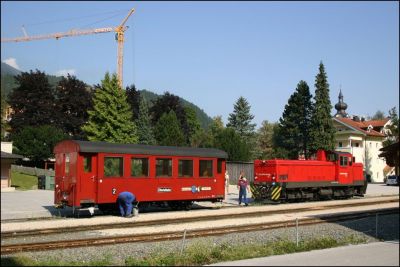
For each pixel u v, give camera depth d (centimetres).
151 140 6831
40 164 6231
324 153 3578
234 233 1738
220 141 6731
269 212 2481
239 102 10312
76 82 6944
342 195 3641
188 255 1269
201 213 2405
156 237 1555
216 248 1348
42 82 6675
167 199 2448
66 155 2234
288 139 7575
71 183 2180
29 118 6525
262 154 9762
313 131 6800
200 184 2617
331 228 1939
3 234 1537
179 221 2041
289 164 3181
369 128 8056
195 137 8131
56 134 6053
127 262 1190
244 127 10212
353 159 3716
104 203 2219
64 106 6925
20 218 2061
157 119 8069
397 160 2256
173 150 2503
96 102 5600
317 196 3462
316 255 1164
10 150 4947
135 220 2055
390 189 5053
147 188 2369
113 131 5475
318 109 6781
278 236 1709
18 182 4500
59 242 1398
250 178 5238
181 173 2533
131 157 2317
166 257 1239
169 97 8275
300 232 1812
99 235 1630
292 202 3316
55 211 2388
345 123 7588
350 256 1146
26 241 1479
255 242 1580
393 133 7744
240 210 2597
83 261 1214
